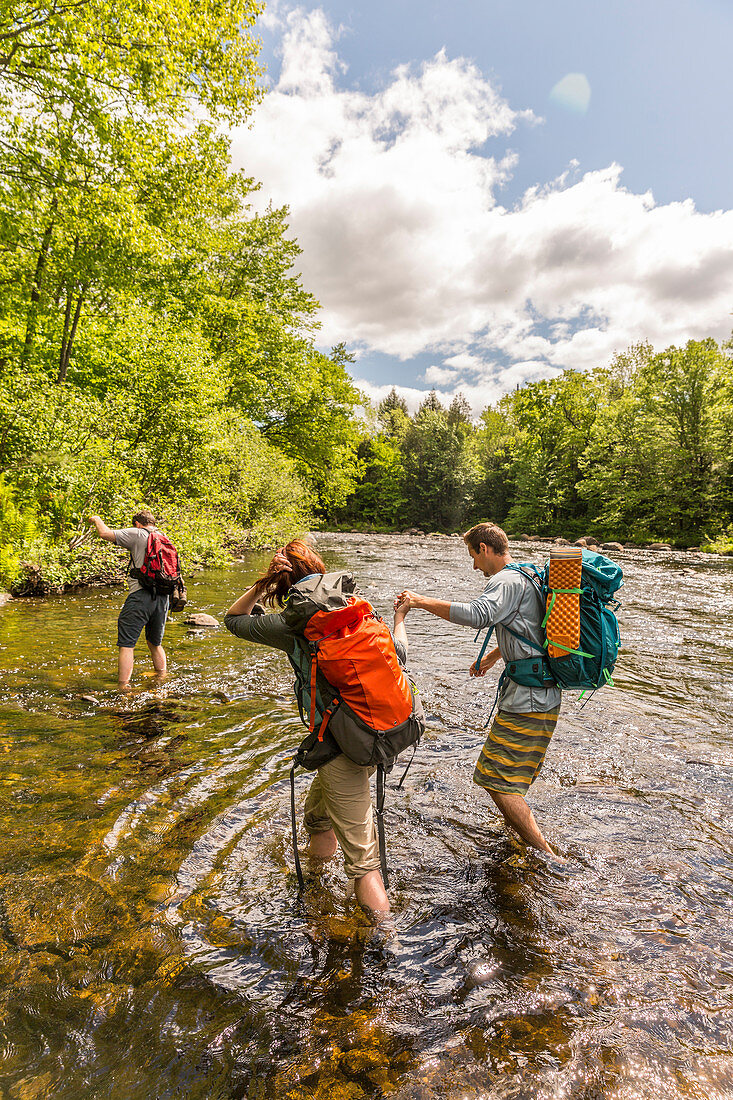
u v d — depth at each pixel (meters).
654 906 2.49
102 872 2.58
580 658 2.68
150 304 19.14
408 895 2.53
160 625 5.62
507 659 2.88
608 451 43.50
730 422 34.53
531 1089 1.63
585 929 2.34
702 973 2.11
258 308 26.92
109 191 11.32
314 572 2.60
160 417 12.69
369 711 2.29
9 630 7.02
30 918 2.28
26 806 3.12
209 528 14.14
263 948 2.18
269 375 28.70
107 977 2.01
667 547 32.31
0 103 10.51
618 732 4.55
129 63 10.71
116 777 3.49
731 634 8.33
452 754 4.07
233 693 5.12
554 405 47.19
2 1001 1.89
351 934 2.27
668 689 5.76
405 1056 1.74
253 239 27.20
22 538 9.62
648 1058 1.75
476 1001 1.96
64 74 10.54
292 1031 1.82
